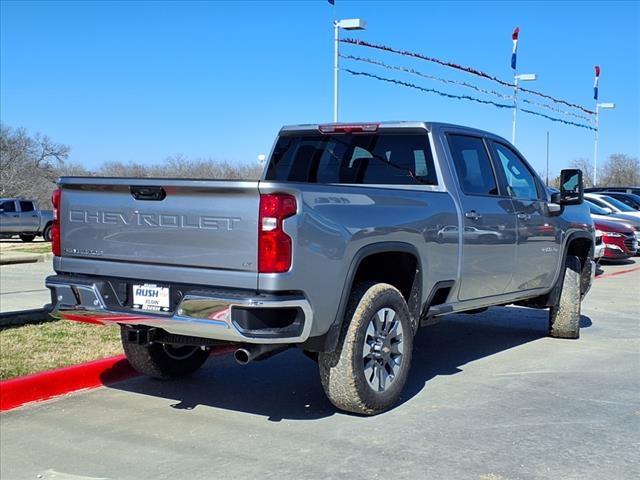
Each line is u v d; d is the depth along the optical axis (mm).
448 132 6281
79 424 5043
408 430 4852
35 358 6242
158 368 5996
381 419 5102
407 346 5348
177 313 4531
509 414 5227
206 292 4445
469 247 6055
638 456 4387
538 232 7156
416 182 6145
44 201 49312
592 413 5262
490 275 6434
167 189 4621
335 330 4707
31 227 30938
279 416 5211
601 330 8703
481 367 6727
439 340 8055
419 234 5402
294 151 7000
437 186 6008
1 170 48812
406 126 6227
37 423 5059
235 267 4395
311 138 6918
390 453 4422
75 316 5086
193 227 4539
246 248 4352
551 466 4211
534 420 5086
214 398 5695
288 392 5871
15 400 5473
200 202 4512
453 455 4387
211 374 6469
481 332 8555
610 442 4633
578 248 8422
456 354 7309
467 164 6406
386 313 5137
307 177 6848
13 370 5797
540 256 7270
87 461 4348
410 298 5520
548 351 7445
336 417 5168
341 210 4707
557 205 7512
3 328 7586
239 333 4312
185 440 4703
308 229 4422
